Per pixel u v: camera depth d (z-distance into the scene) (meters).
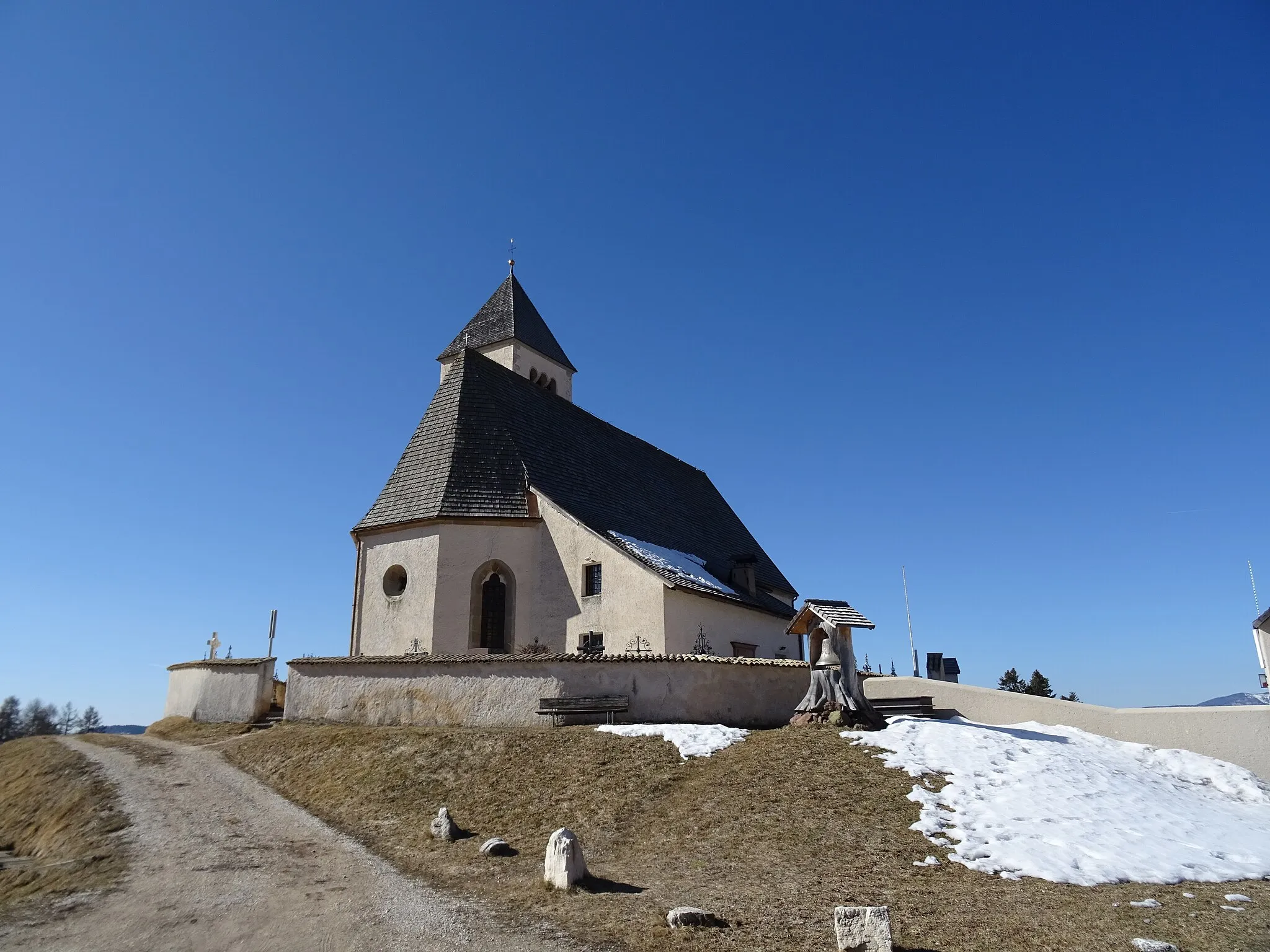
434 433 29.84
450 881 12.03
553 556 27.80
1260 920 10.14
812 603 19.88
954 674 39.53
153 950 9.73
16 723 75.75
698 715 19.98
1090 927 9.77
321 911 10.81
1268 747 20.17
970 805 14.37
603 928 9.79
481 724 20.84
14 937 10.35
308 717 23.27
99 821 16.38
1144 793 16.12
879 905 10.43
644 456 41.75
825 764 16.23
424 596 26.28
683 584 26.44
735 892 11.12
